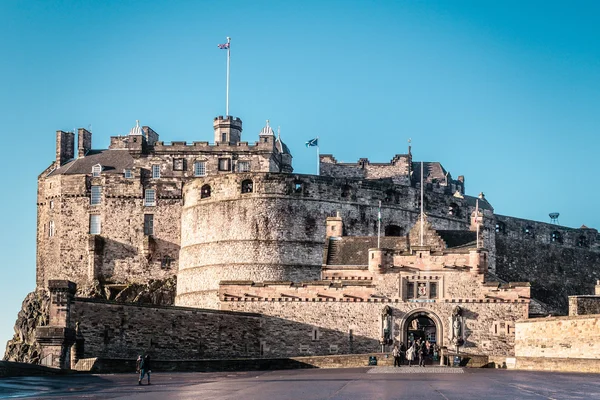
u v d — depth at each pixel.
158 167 142.75
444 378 68.31
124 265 139.12
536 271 152.38
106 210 140.75
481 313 96.69
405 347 96.94
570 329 82.75
